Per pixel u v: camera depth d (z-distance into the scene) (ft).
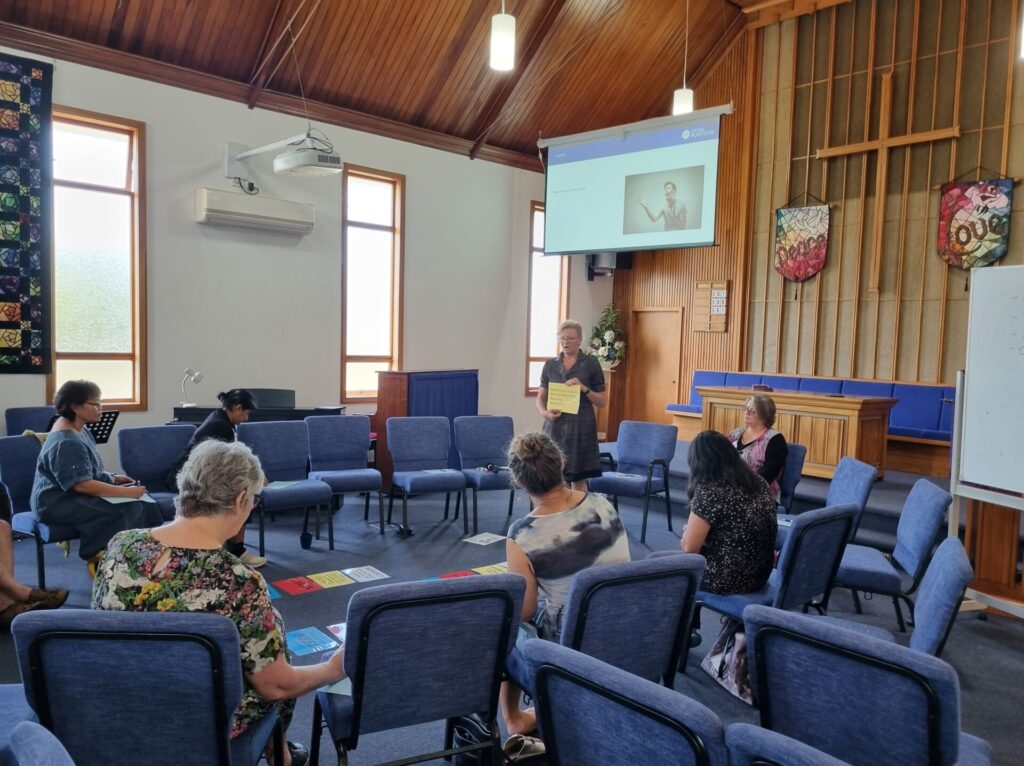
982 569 12.62
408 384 20.88
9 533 10.74
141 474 14.23
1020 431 11.19
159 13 18.51
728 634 9.62
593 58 26.22
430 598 5.66
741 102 28.99
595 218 24.11
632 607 6.73
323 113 22.70
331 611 11.60
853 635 5.21
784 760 3.65
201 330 20.62
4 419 17.52
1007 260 23.16
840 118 26.68
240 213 20.48
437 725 8.40
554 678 4.83
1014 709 9.16
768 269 28.73
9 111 17.13
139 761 5.12
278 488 14.34
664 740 4.23
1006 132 23.03
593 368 15.51
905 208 25.21
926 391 24.09
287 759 6.61
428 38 22.56
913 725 5.05
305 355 22.90
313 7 20.01
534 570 7.29
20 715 5.65
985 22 23.41
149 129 19.35
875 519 16.31
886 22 25.50
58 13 17.51
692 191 22.24
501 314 28.55
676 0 26.09
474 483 16.69
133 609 5.26
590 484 16.70
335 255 23.44
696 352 31.07
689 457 9.54
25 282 17.62
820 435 18.57
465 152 26.68
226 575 5.39
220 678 4.84
